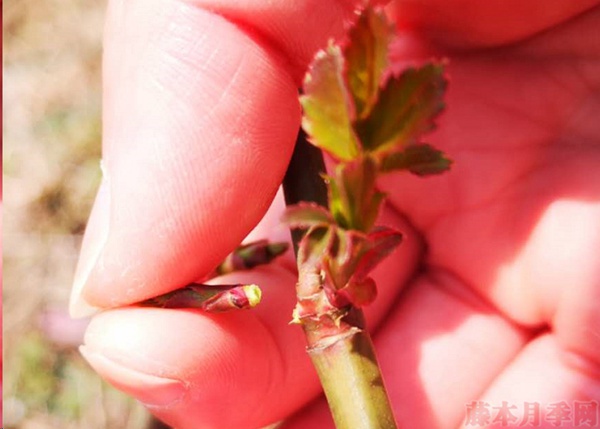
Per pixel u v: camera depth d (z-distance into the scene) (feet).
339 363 0.27
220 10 0.33
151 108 0.34
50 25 0.76
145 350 0.33
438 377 0.40
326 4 0.33
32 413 0.64
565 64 0.41
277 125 0.34
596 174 0.40
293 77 0.34
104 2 0.77
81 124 0.72
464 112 0.42
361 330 0.27
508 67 0.42
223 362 0.34
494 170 0.41
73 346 0.66
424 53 0.43
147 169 0.33
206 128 0.33
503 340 0.41
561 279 0.39
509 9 0.40
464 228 0.41
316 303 0.27
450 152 0.41
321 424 0.39
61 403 0.64
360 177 0.23
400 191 0.41
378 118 0.23
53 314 0.67
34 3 0.76
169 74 0.34
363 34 0.23
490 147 0.41
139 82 0.34
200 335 0.33
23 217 0.69
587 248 0.39
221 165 0.33
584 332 0.39
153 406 0.34
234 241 0.34
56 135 0.72
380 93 0.23
